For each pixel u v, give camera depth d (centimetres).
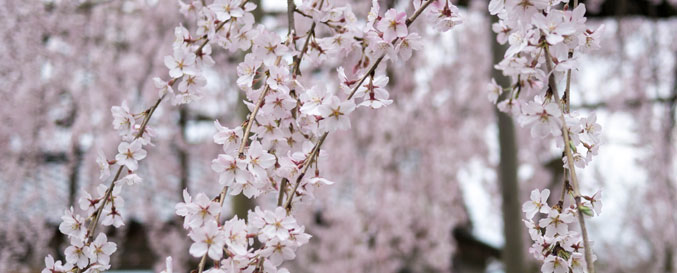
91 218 107
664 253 455
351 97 103
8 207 342
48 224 377
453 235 520
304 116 102
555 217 97
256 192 98
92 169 375
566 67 95
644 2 399
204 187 432
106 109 380
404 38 106
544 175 486
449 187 438
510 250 292
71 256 103
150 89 384
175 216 429
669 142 430
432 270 443
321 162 102
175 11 378
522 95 118
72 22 366
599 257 599
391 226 412
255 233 89
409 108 420
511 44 98
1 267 336
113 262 423
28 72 347
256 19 237
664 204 439
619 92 442
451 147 439
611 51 437
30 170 352
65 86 368
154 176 412
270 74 101
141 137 111
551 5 99
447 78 445
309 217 420
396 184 418
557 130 92
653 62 415
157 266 418
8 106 345
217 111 439
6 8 337
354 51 113
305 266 443
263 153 94
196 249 84
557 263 95
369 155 411
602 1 371
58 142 375
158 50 395
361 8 371
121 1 388
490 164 478
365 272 423
